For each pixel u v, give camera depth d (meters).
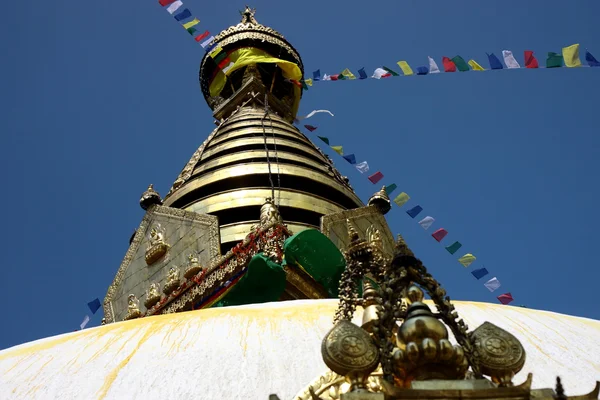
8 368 9.42
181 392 8.23
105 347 9.52
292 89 33.50
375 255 7.70
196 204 24.59
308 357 8.75
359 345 6.34
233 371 8.52
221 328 9.64
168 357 8.95
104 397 8.31
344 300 7.56
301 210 24.03
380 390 6.82
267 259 16.84
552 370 8.59
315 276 17.20
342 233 22.08
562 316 11.05
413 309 6.39
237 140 27.50
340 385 7.13
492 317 10.27
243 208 23.83
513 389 5.65
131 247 23.42
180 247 22.09
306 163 26.69
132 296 22.38
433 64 19.09
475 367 6.25
